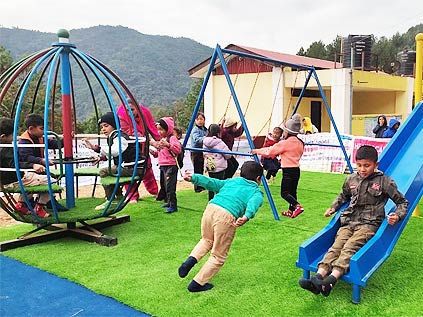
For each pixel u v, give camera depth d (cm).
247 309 330
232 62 1919
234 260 439
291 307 333
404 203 360
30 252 469
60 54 509
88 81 628
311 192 835
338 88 1689
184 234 537
